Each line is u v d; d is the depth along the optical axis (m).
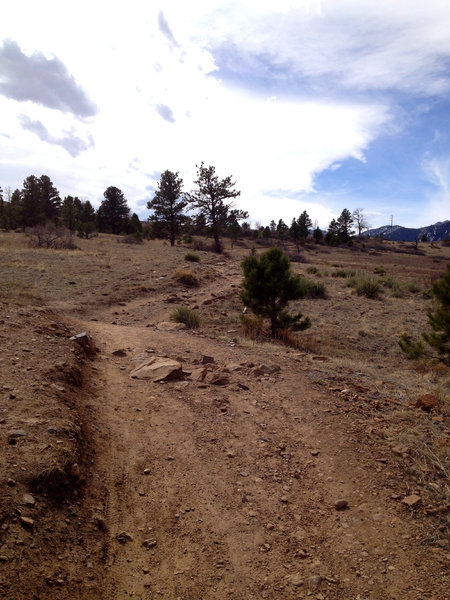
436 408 5.90
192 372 7.09
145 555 2.93
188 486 3.83
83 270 22.03
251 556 3.02
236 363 8.02
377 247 97.62
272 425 5.26
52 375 5.34
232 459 4.38
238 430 5.05
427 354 10.87
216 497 3.71
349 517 3.49
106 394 5.73
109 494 3.52
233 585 2.73
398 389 7.08
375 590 2.68
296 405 5.94
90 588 2.49
